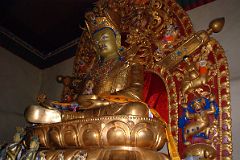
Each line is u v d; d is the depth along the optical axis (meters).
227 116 4.38
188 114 4.74
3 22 6.93
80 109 4.80
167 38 5.44
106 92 5.27
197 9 5.53
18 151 4.51
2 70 7.25
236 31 4.94
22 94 7.49
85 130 4.34
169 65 5.24
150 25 5.76
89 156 4.16
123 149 4.22
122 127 4.21
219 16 5.21
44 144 4.67
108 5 6.32
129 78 5.35
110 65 5.54
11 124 7.11
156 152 4.31
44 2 6.35
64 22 6.81
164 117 5.23
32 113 4.59
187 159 4.21
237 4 5.07
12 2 6.35
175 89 5.05
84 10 6.51
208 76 4.77
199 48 5.04
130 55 5.71
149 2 5.94
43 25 6.91
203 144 4.42
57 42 7.42
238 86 4.61
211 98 4.60
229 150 4.21
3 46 7.36
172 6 5.58
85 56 6.73
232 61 4.82
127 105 4.40
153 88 5.55
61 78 6.73
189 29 5.24
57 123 4.54
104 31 5.68
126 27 6.13
